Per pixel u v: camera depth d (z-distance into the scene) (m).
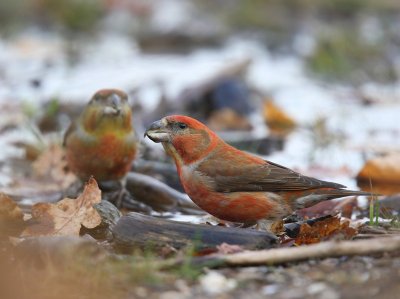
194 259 7.43
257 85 19.81
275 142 15.16
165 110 16.98
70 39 23.95
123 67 21.05
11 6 24.95
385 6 26.66
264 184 9.19
